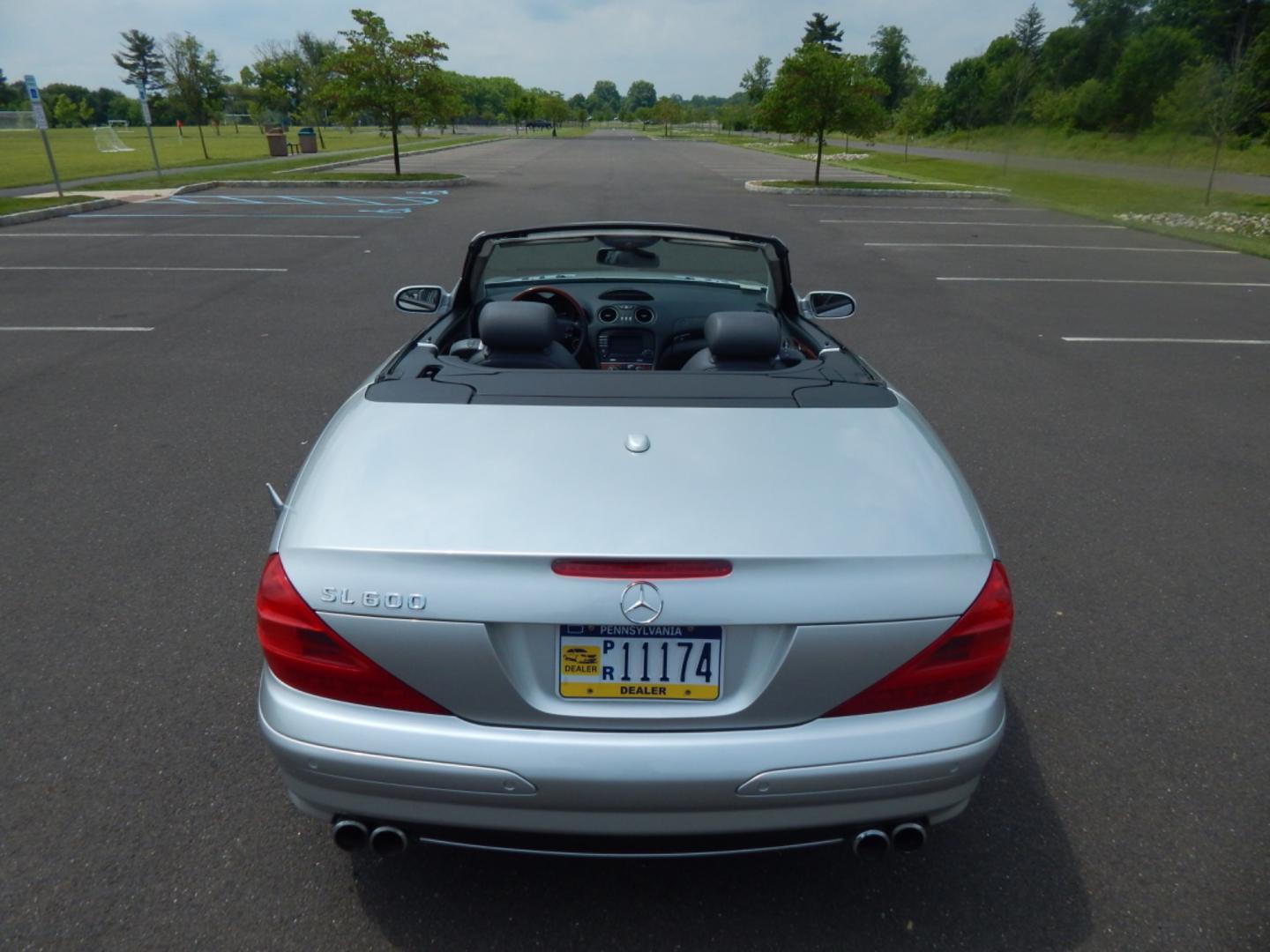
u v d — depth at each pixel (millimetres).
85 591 3605
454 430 2094
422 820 1821
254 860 2289
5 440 5258
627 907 2164
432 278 10453
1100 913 2162
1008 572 3891
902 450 2098
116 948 2031
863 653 1774
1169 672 3170
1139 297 10250
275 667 1865
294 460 4996
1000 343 8000
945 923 2133
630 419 2133
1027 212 19156
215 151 39062
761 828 1798
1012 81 42469
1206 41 47281
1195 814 2494
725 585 1737
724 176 28438
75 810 2445
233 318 8391
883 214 18375
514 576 1743
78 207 16797
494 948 2049
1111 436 5621
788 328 3385
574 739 1758
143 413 5734
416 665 1767
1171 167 31891
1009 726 2869
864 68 23750
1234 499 4691
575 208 18219
